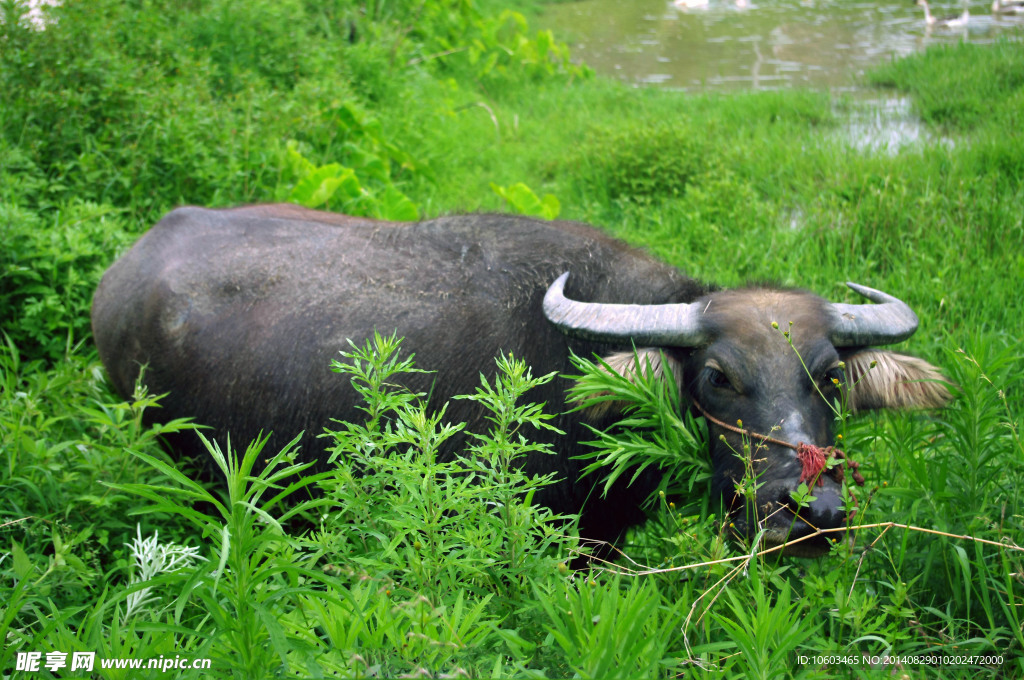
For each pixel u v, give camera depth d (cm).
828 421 253
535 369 286
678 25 1506
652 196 647
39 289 400
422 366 289
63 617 191
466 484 204
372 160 619
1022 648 235
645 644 163
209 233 333
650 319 261
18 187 445
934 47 1106
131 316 327
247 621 164
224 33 664
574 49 1327
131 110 509
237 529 163
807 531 224
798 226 587
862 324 267
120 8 616
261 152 536
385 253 313
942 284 469
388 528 213
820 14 1545
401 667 167
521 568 200
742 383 246
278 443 306
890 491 265
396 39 886
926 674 226
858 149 752
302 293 308
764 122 848
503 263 301
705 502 255
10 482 276
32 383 358
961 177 609
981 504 262
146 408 331
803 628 188
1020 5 1473
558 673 188
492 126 859
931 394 276
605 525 299
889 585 229
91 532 260
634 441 251
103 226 434
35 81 505
